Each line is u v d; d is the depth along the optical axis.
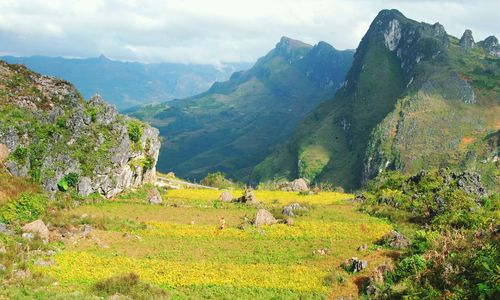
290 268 44.38
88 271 40.75
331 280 40.72
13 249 42.97
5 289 33.16
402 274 38.81
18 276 36.78
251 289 38.88
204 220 63.91
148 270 42.38
